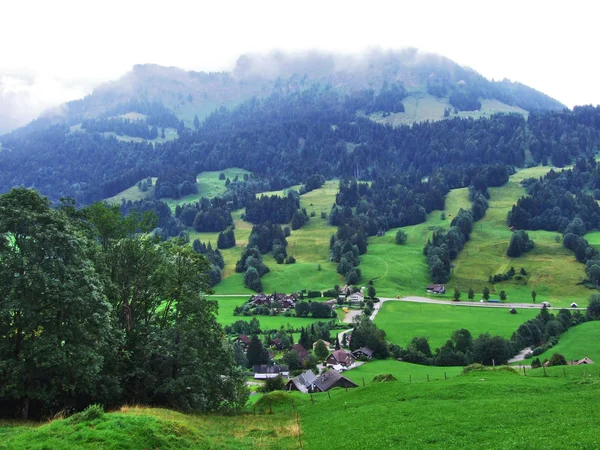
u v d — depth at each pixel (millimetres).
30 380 43062
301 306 188750
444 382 59750
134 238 62375
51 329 43688
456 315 182375
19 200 45125
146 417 33406
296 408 60438
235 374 66125
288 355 132500
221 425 46188
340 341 156750
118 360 52375
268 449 37500
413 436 35938
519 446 30047
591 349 132125
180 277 60000
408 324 170125
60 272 44000
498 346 127562
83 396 49312
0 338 42969
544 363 105312
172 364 56594
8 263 42438
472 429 36281
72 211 58906
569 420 35750
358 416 46438
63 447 26609
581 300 197750
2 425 38375
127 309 59375
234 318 185875
